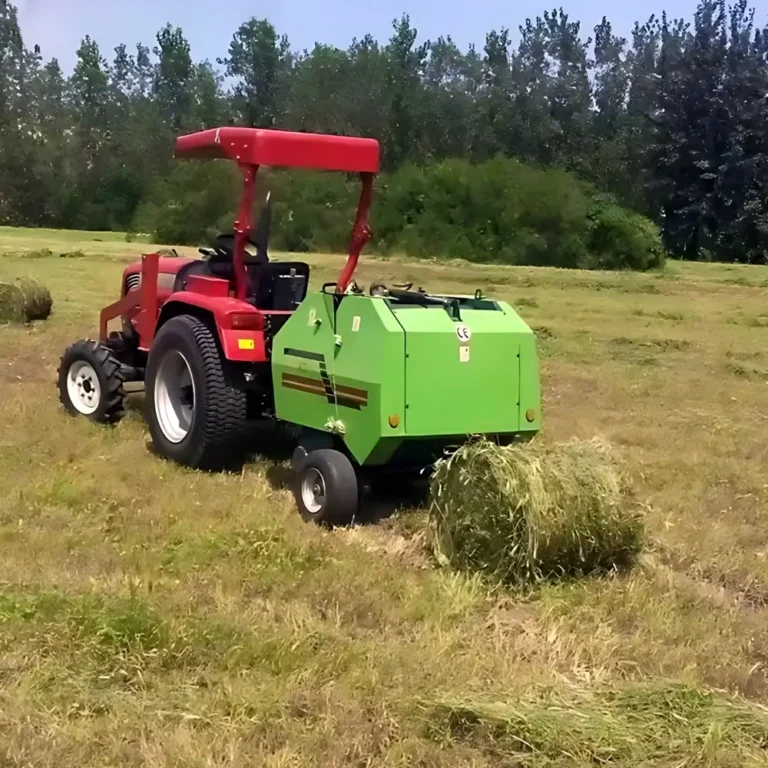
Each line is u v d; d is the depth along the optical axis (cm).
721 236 4584
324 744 341
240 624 421
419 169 3259
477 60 5119
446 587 481
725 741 342
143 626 404
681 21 5566
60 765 324
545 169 3381
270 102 5397
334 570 498
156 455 702
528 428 587
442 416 557
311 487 585
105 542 526
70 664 382
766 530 602
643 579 508
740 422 905
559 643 429
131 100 5941
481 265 2589
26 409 807
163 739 337
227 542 529
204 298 683
